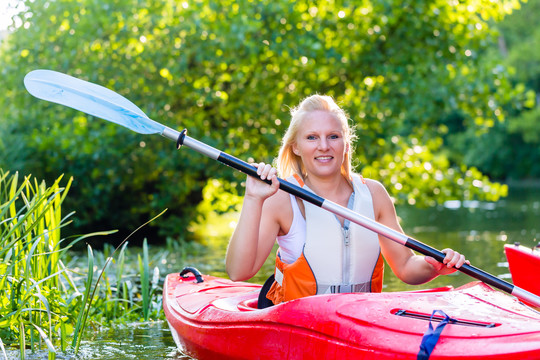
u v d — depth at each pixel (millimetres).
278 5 8227
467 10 8867
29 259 3383
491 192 9391
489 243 7645
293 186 2830
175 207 9336
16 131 9086
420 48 8695
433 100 8914
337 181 3045
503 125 28375
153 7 8570
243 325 2844
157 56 8375
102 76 8570
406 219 11469
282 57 8594
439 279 5383
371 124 9008
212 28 8312
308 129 2967
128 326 3887
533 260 3580
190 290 3666
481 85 8984
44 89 3270
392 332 2463
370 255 3006
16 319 3490
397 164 9461
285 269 2990
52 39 8539
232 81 8953
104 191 9219
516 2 9070
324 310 2619
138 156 8945
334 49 8344
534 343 2264
